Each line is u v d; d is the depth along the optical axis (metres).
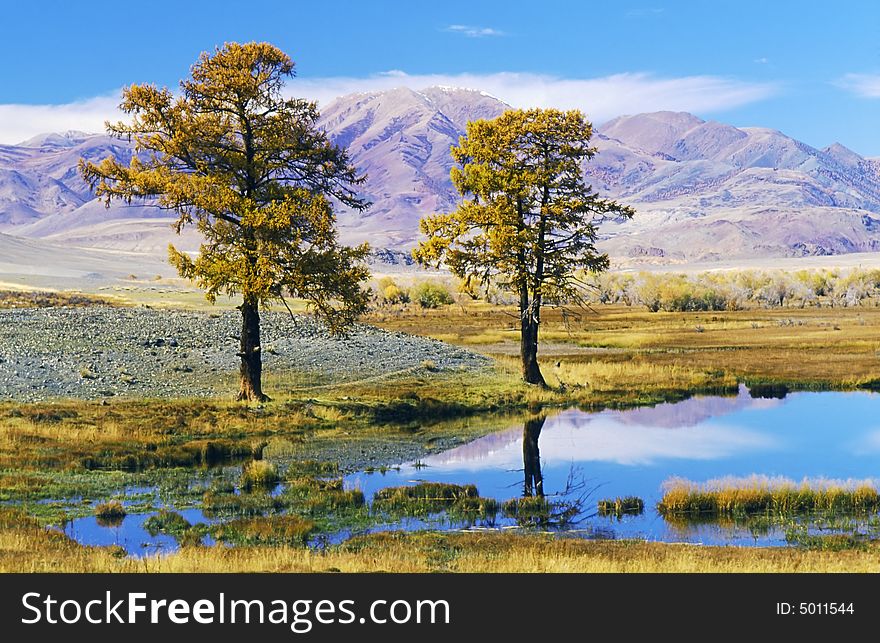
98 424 35.19
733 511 24.81
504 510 25.19
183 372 46.38
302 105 38.53
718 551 19.77
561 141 46.31
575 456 33.34
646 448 34.97
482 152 46.47
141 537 21.53
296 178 39.38
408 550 19.70
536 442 36.09
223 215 37.53
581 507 25.67
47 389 41.31
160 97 36.81
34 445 31.45
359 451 34.00
